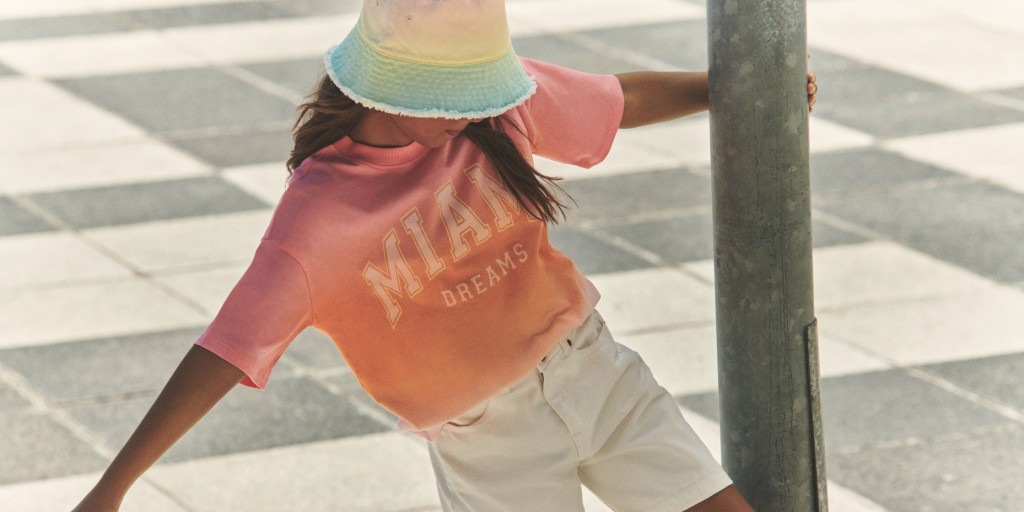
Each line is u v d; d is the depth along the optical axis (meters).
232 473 4.42
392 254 2.44
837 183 7.05
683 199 6.87
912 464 4.35
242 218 6.66
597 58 9.25
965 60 9.08
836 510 4.10
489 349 2.57
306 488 4.32
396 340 2.52
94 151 7.68
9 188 7.14
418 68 2.29
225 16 10.43
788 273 2.67
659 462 2.67
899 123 7.93
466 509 2.71
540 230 2.59
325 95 2.42
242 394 4.96
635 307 5.62
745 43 2.55
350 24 10.16
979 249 6.14
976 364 5.03
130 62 9.33
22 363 5.23
